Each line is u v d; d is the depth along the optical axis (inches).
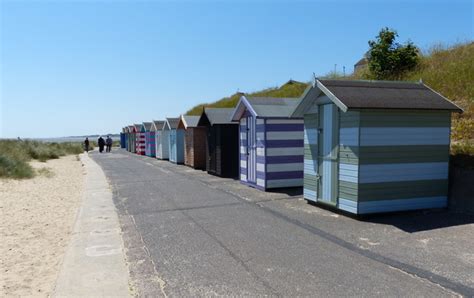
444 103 327.3
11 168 634.8
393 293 173.9
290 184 479.8
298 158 481.4
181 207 383.2
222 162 633.6
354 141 307.7
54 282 197.6
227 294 177.2
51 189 525.3
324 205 359.6
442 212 323.9
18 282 198.2
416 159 321.1
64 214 367.9
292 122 475.5
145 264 219.9
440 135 328.2
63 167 875.4
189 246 252.1
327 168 347.6
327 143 345.7
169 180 604.7
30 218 348.2
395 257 219.9
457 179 329.4
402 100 319.0
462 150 354.3
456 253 223.9
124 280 195.5
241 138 546.0
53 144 1626.5
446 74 555.8
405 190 319.3
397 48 667.4
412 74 626.8
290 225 298.8
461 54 629.0
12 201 426.9
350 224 296.2
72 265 218.2
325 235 268.4
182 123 881.5
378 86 343.3
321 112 353.7
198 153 788.6
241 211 355.3
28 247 260.5
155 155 1242.0
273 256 227.9
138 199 438.0
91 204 412.2
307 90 350.3
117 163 985.5
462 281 185.0
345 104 295.1
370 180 307.9
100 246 256.4
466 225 282.8
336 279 191.3
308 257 224.5
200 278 197.2
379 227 284.5
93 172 755.4
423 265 206.5
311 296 173.0
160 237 276.1
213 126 661.3
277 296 173.9
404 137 315.6
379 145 308.3
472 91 482.3
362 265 209.5
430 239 251.9
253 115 474.3
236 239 265.0
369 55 700.7
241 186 519.2
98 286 188.1
